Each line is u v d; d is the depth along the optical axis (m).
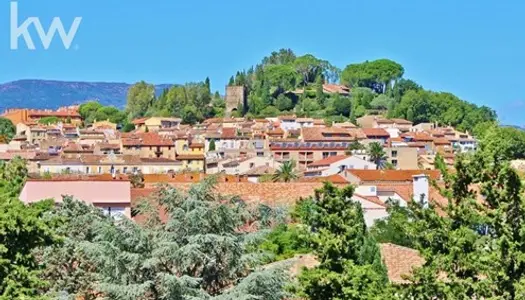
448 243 43.31
